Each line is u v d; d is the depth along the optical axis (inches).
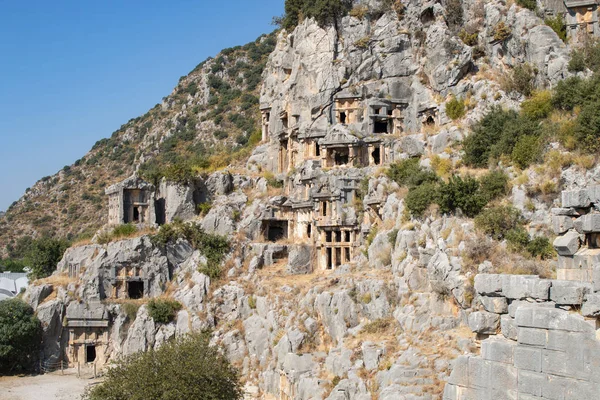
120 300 3102.9
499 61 2701.8
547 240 1750.7
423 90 2925.7
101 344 3063.5
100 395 1791.3
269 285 2694.4
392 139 2915.8
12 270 5521.7
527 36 2568.9
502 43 2694.4
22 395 2588.6
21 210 6732.3
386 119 3021.7
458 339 1563.7
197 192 3420.3
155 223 3334.2
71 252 3275.1
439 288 1761.8
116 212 3361.2
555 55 2448.3
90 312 3048.7
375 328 1932.8
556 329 1088.8
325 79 3132.4
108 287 3122.5
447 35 2819.9
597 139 1860.2
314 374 1948.8
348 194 2842.0
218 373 1833.2
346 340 1959.9
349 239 2832.2
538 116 2263.8
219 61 7150.6
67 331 3053.6
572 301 1130.7
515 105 2469.2
